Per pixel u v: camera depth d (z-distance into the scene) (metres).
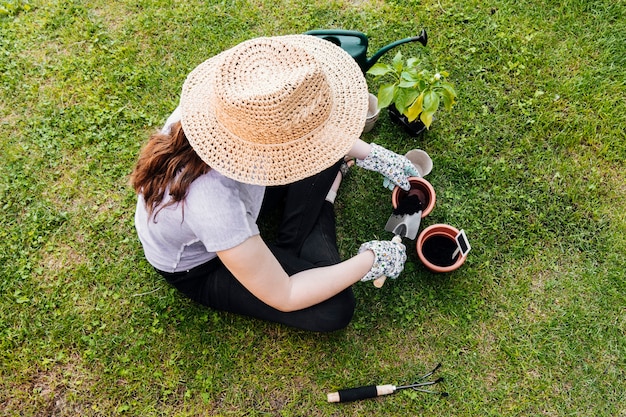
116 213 2.81
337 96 1.81
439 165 2.90
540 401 2.43
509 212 2.79
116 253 2.74
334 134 1.71
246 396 2.48
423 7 3.29
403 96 2.58
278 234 2.52
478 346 2.54
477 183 2.87
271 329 2.59
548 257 2.70
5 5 3.34
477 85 3.09
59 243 2.76
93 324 2.59
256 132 1.59
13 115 3.09
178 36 3.27
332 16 3.29
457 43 3.21
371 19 3.27
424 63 3.15
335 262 2.41
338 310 2.33
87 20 3.32
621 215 2.78
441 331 2.57
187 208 1.74
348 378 2.49
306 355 2.54
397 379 2.49
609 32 3.20
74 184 2.88
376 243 2.30
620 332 2.54
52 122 3.04
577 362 2.49
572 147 2.94
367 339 2.57
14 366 2.51
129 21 3.31
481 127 2.98
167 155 1.72
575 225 2.76
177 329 2.59
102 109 3.07
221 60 1.64
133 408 2.45
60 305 2.64
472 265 2.69
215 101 1.63
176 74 3.16
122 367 2.52
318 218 2.49
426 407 2.43
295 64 1.62
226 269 2.36
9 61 3.23
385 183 2.68
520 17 3.26
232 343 2.56
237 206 1.77
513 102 3.05
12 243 2.76
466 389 2.46
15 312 2.62
